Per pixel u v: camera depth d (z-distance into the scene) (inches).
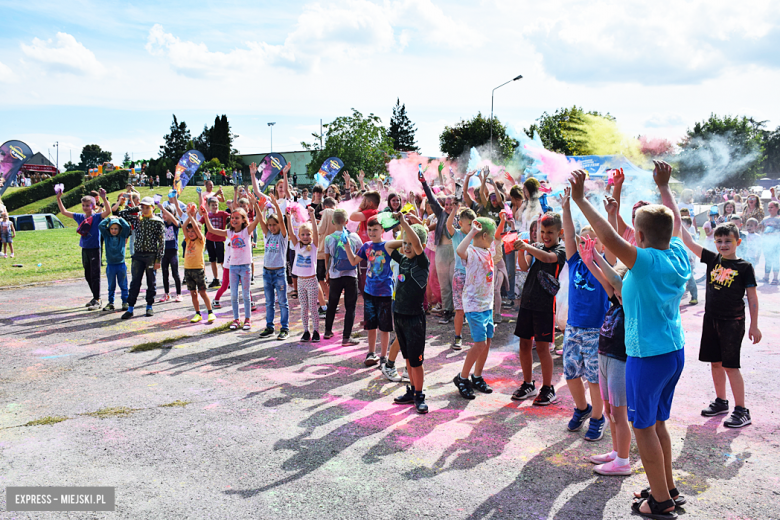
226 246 340.5
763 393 185.6
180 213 367.2
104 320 306.7
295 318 319.3
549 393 179.9
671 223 110.1
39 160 2427.4
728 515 112.0
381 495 121.1
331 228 297.9
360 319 315.6
